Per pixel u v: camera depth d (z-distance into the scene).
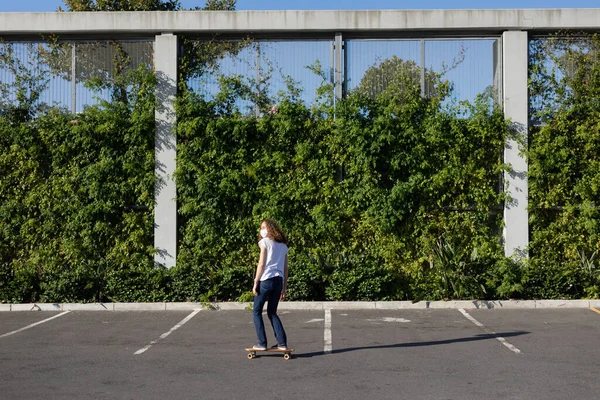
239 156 15.09
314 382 7.77
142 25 15.37
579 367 8.48
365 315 13.12
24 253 15.42
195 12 15.34
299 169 15.12
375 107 15.09
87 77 15.70
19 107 15.56
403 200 14.82
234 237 15.13
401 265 15.05
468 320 12.44
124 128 15.24
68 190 15.27
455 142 14.98
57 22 15.43
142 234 15.20
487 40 15.45
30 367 8.70
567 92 15.17
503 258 14.78
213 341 10.52
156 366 8.70
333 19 15.23
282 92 15.39
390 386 7.56
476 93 15.35
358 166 14.88
